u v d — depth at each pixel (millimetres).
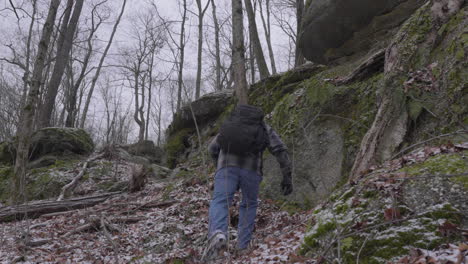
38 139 10891
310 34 7438
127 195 7316
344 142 4773
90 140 12203
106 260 3846
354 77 5305
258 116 3385
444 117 3402
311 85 5816
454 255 1759
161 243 4281
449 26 3875
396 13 6324
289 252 2766
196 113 11227
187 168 8852
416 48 4020
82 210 6305
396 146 3723
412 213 2145
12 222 5984
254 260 2832
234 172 3254
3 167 10391
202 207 5324
